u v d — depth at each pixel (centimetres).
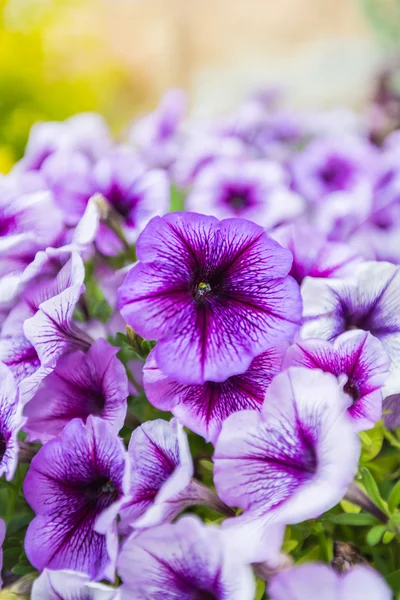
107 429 28
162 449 29
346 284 33
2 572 33
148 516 27
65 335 33
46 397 33
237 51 190
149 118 64
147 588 27
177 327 29
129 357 36
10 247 36
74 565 29
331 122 70
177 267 30
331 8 189
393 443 34
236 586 26
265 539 26
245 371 31
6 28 103
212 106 107
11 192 40
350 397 29
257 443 28
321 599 25
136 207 43
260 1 195
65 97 106
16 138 99
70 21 111
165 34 183
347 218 44
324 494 26
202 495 30
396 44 110
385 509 30
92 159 52
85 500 30
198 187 49
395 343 33
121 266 41
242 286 31
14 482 35
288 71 119
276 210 46
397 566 32
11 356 34
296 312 30
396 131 74
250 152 60
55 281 34
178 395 30
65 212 41
